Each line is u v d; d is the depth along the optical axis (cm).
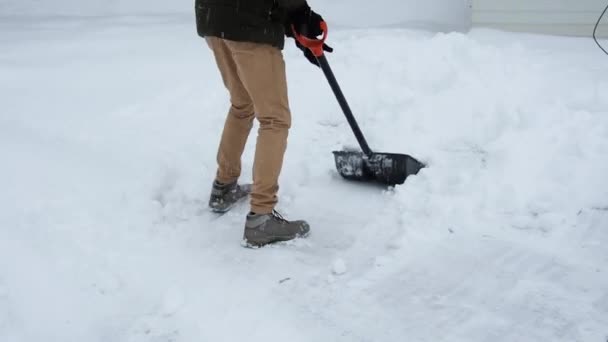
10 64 521
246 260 257
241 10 241
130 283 241
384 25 671
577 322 204
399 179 311
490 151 312
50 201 292
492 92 371
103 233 274
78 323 219
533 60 445
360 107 392
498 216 274
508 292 223
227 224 294
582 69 420
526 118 328
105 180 315
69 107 416
